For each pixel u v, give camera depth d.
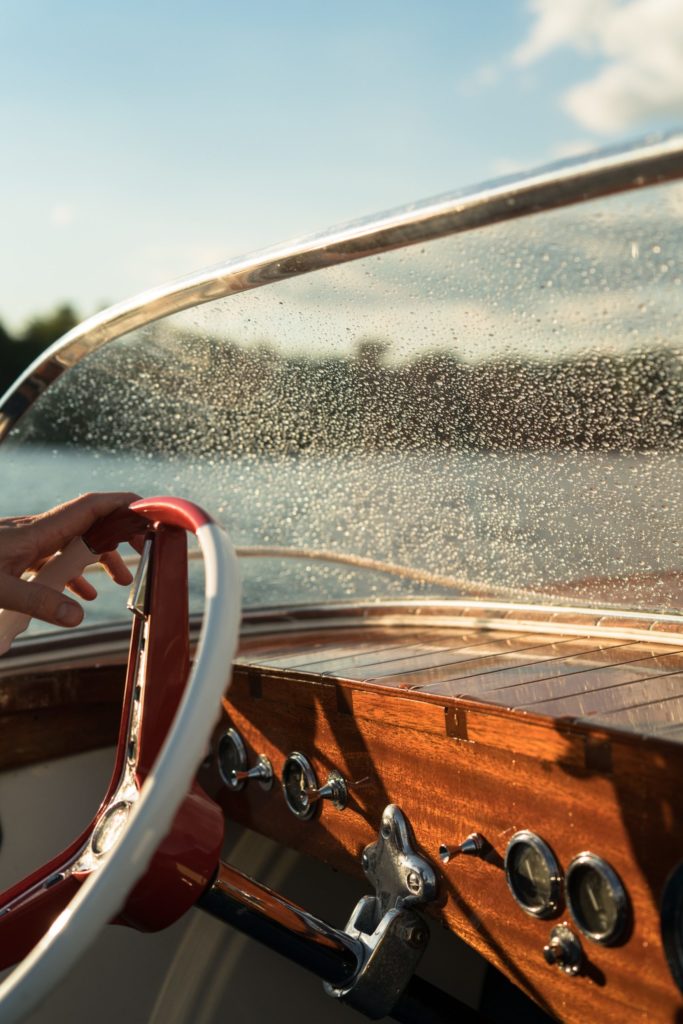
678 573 1.19
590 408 1.08
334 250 0.98
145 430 1.54
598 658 1.11
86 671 1.43
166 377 1.40
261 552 1.66
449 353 1.11
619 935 0.72
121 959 1.28
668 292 0.86
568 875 0.75
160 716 0.79
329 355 1.21
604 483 1.16
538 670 1.04
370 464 1.40
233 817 1.30
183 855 0.78
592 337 0.97
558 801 0.76
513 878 0.81
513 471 1.25
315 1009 1.25
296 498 1.55
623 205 0.76
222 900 0.86
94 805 1.47
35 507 1.52
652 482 1.11
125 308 1.25
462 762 0.87
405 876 0.93
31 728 1.42
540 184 0.77
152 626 0.79
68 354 1.35
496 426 1.19
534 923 0.81
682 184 0.71
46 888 0.77
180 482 1.64
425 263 0.96
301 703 1.11
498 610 1.47
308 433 1.41
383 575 1.58
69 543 0.88
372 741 1.00
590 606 1.33
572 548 1.29
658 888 0.69
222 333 1.25
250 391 1.36
